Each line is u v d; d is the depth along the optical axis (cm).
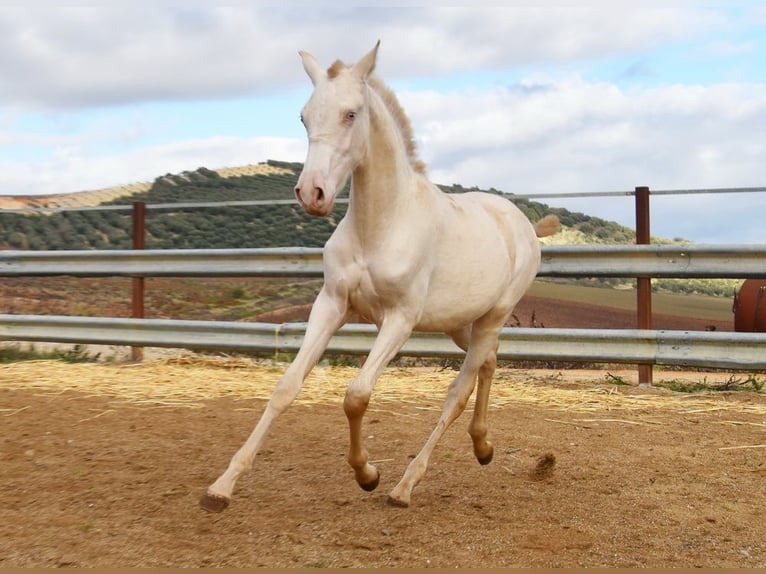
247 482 503
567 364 1074
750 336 770
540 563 387
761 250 782
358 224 445
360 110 413
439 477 532
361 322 1045
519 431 657
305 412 706
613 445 620
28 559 369
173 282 1357
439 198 490
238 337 885
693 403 764
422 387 816
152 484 491
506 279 532
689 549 411
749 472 552
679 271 811
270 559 379
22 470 514
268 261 899
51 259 970
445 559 387
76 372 848
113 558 374
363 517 445
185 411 696
